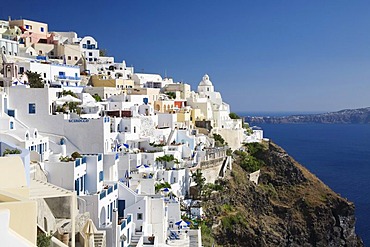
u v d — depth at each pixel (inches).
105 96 4392.2
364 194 6904.5
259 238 3912.4
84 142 2532.0
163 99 5019.7
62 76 4153.5
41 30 5541.3
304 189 4968.0
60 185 2032.5
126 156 2787.9
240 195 4229.8
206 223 3351.4
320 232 4601.4
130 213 2300.7
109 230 1926.7
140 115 3823.8
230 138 5191.9
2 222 728.3
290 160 5251.0
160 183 3078.2
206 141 4507.9
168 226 2687.0
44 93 2522.1
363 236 5083.7
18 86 2768.2
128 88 5027.1
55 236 1505.9
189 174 3572.8
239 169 4648.1
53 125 2529.5
